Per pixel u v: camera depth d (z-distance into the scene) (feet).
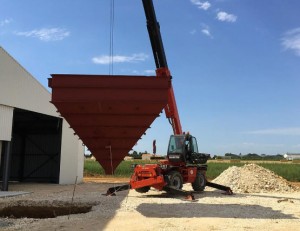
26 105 70.74
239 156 442.91
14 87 66.95
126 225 33.24
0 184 83.56
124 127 36.73
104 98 34.09
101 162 40.37
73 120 36.09
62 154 88.28
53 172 93.56
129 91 34.37
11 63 65.92
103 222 34.63
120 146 38.58
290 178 129.29
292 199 57.21
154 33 54.24
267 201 53.31
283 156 433.89
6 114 65.21
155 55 55.57
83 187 78.18
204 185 67.62
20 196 58.13
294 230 32.42
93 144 38.50
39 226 32.60
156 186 56.44
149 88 34.37
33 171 95.20
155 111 35.22
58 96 34.04
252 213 41.65
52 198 54.65
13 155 96.78
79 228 31.83
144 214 39.55
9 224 33.53
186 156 61.87
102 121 36.19
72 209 43.29
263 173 78.59
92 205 47.29
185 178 62.49
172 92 57.00
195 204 48.34
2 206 45.85
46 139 95.45
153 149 51.16
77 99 34.01
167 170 58.44
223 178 77.56
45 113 77.87
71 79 34.17
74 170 90.84
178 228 32.24
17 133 97.14
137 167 58.80
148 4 53.26
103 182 95.61
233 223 35.14
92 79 34.32
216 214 40.47
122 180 105.19
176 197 56.75
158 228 32.09
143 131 36.88
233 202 51.52
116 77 34.45
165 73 55.06
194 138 63.77
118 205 46.50
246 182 72.18
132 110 35.17
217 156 410.31
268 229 32.71
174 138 61.46
